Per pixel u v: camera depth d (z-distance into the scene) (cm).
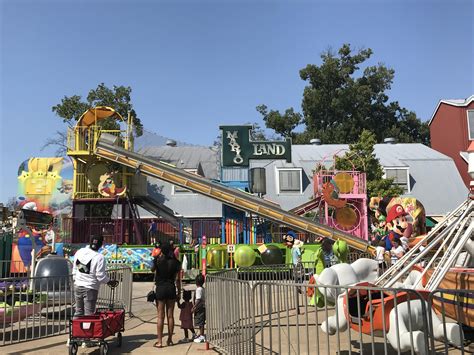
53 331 890
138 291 1675
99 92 3691
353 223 2420
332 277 756
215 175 3494
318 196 2512
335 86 5462
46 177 3180
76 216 2367
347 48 5512
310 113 5484
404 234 2133
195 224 2242
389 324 578
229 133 2609
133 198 2450
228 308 702
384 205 2433
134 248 2072
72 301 926
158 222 2338
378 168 3134
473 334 784
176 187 3219
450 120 3691
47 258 1127
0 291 955
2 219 1435
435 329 592
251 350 635
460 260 855
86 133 2366
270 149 2594
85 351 761
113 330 747
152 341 839
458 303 482
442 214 3155
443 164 3438
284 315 1041
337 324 552
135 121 3816
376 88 5509
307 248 2006
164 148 3931
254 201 2122
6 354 748
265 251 1917
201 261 2006
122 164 2238
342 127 5225
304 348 732
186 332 848
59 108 3628
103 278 787
